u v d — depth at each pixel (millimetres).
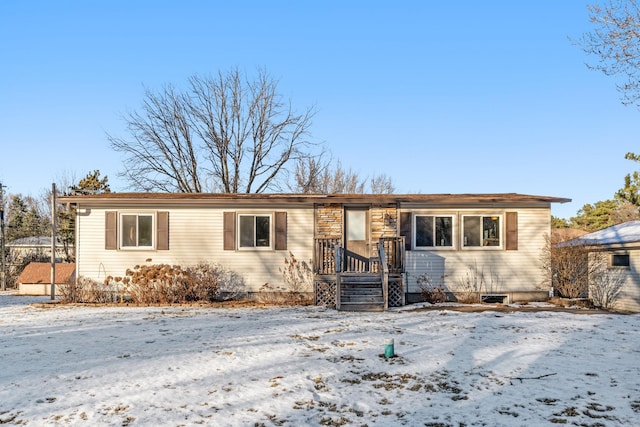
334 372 7945
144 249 17156
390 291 16312
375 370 8078
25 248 36594
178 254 17203
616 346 9719
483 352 9258
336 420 6023
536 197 17250
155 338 10570
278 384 7328
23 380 7520
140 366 8250
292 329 11594
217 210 17344
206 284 16938
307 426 5836
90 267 17156
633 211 39188
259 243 17406
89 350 9453
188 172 33906
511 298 17250
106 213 17172
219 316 13789
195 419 6004
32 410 6309
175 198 16875
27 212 52500
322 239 16891
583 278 17641
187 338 10555
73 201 16891
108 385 7262
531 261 17344
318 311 14938
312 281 17328
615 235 19344
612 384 7277
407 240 17266
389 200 17250
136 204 17188
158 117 32906
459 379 7609
